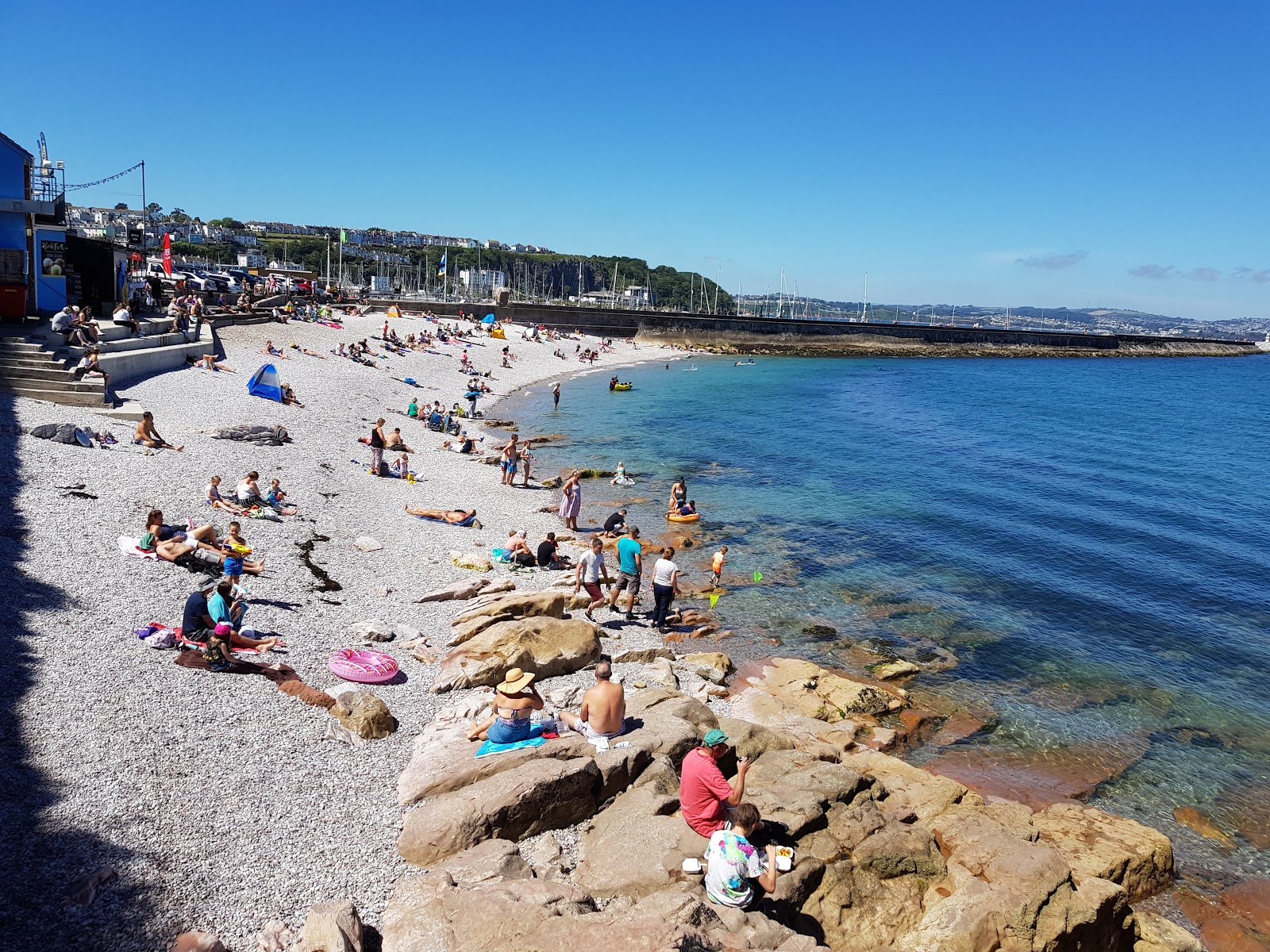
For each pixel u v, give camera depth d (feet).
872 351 477.77
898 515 110.93
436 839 31.65
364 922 27.66
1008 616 77.36
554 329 378.73
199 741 36.19
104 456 74.74
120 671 40.06
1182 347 613.52
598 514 102.63
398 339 221.46
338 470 96.02
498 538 83.97
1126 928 36.40
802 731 52.26
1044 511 117.80
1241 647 72.90
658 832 33.27
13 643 40.47
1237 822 48.21
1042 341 552.82
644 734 40.96
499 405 194.08
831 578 84.89
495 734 38.14
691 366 350.43
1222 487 142.31
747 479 128.98
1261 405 294.25
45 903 25.62
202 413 101.50
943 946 31.94
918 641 70.69
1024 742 55.77
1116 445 185.47
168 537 57.52
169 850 29.35
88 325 99.04
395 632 54.60
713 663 61.67
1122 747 55.67
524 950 24.67
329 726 40.29
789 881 33.06
